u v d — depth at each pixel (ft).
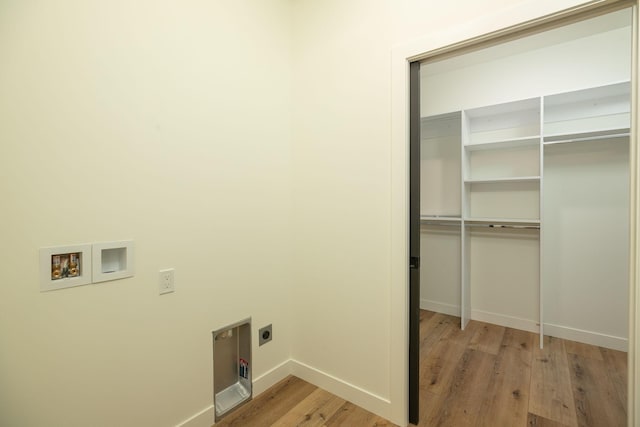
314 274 6.39
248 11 5.73
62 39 3.52
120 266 4.15
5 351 3.25
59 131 3.52
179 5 4.66
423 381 6.61
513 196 9.32
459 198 10.39
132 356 4.24
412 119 5.17
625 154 7.69
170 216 4.61
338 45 5.86
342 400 5.92
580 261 8.30
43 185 3.42
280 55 6.41
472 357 7.63
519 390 6.24
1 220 3.17
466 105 9.88
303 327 6.63
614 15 7.03
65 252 3.59
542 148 8.07
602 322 8.05
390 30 5.20
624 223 7.74
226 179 5.40
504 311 9.53
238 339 6.00
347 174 5.79
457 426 5.23
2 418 3.27
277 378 6.50
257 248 6.01
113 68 3.95
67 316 3.64
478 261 9.96
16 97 3.23
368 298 5.57
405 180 5.08
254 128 5.88
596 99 8.00
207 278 5.14
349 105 5.73
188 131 4.81
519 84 8.95
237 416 5.46
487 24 4.28
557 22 4.00
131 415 4.25
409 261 5.24
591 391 6.18
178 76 4.66
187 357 4.90
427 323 9.83
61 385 3.62
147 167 4.32
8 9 3.17
